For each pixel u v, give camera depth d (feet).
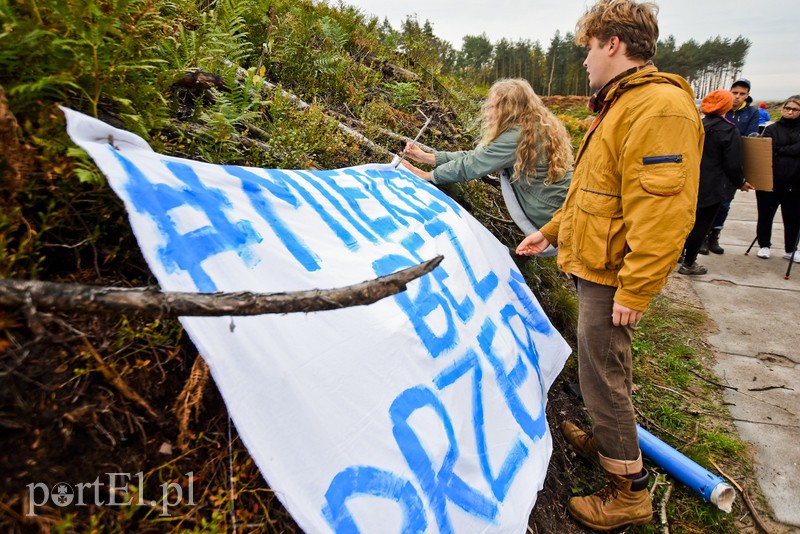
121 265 5.49
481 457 6.59
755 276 19.13
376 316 5.77
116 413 4.49
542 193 10.74
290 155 8.51
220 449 4.89
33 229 4.80
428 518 5.22
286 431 4.47
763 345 14.25
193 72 8.02
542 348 9.73
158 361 4.97
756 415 11.25
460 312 7.60
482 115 11.23
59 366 4.33
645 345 13.85
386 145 12.44
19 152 4.55
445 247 8.50
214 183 5.49
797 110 18.26
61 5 5.03
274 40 12.65
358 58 17.22
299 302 3.80
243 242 5.23
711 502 8.53
